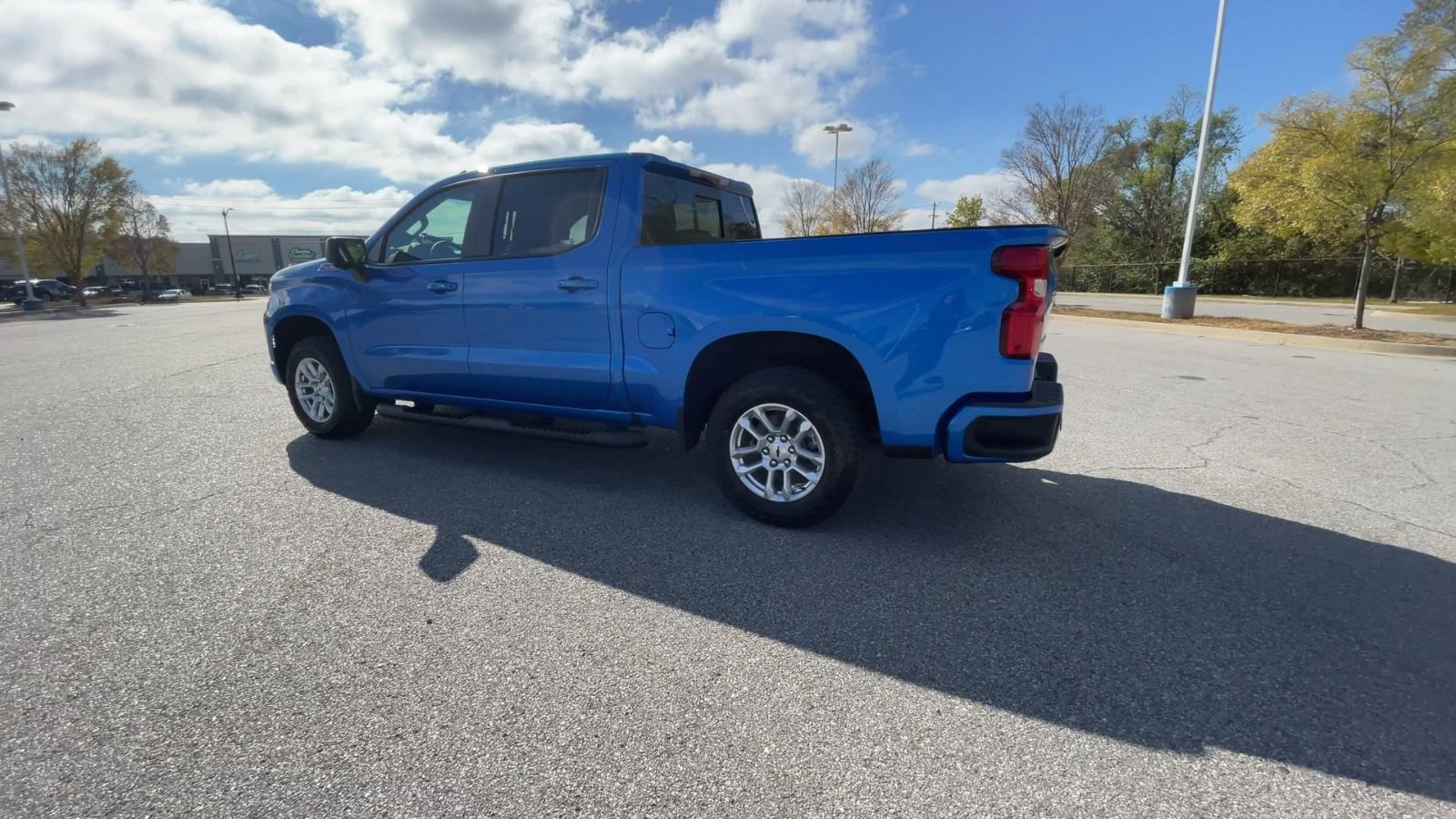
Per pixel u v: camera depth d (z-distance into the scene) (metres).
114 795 1.81
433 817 1.75
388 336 4.68
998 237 3.04
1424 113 12.30
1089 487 4.43
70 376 8.66
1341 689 2.33
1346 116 13.03
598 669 2.39
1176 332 16.30
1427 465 4.96
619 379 3.86
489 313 4.22
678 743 2.03
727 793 1.84
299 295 5.06
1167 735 2.09
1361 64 12.77
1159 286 37.44
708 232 4.61
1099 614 2.81
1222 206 37.66
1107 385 8.30
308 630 2.62
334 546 3.38
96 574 3.05
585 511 3.88
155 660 2.42
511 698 2.22
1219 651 2.56
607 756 1.97
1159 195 41.81
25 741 2.01
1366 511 4.03
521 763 1.94
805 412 3.45
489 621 2.70
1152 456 5.16
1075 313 21.09
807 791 1.85
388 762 1.94
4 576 3.04
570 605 2.83
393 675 2.34
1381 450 5.34
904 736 2.07
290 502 3.98
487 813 1.77
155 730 2.06
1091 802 1.83
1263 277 34.06
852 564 3.24
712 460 3.73
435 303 4.41
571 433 4.05
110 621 2.67
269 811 1.76
